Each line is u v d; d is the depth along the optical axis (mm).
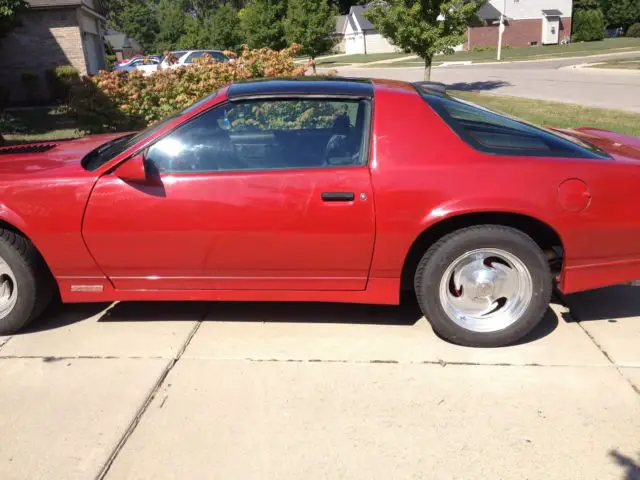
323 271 3484
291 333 3740
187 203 3375
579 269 3412
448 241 3355
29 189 3406
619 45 48000
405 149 3334
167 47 59719
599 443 2709
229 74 9289
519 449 2676
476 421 2867
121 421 2898
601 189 3289
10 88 18734
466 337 3479
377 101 3451
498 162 3293
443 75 28812
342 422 2871
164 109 9453
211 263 3494
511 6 56062
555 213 3271
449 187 3266
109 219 3416
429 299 3447
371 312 4012
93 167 3555
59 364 3400
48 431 2832
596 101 15414
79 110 9625
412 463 2598
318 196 3324
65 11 18922
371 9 19125
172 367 3363
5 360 3443
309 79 3838
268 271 3508
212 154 3465
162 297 3627
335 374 3273
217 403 3029
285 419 2898
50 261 3527
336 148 3418
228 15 40406
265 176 3359
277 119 3516
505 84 22000
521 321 3445
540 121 11625
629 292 4309
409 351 3506
